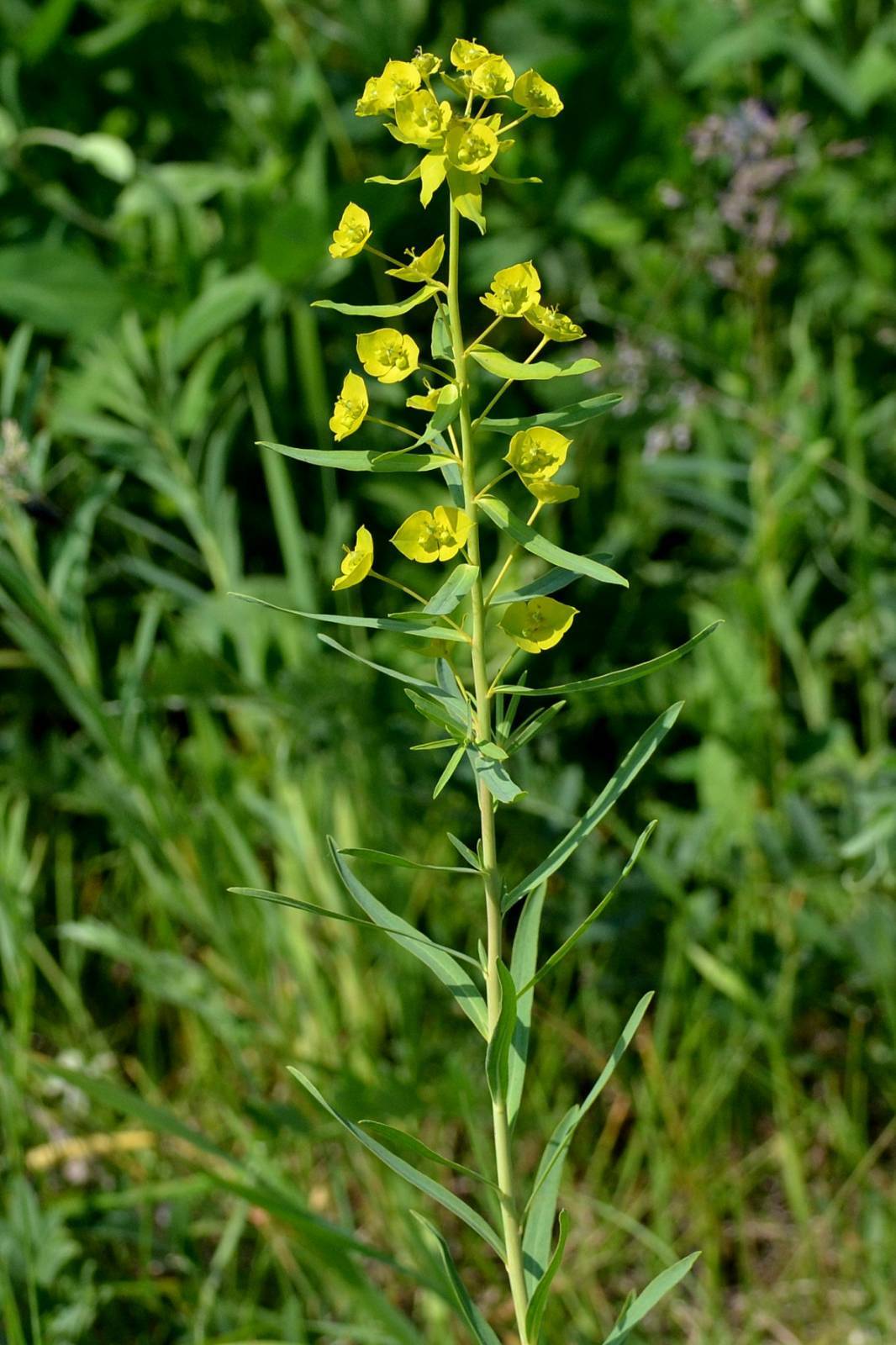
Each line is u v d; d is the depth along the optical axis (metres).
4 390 1.42
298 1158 1.44
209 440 1.88
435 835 1.60
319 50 2.05
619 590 1.80
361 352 0.94
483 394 1.90
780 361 1.92
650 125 1.98
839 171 1.99
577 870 1.45
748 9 1.69
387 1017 1.60
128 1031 1.67
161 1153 1.43
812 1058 1.43
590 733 1.77
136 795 1.48
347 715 1.49
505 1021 0.95
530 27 2.01
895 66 1.94
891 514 1.70
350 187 1.82
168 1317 1.29
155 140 2.09
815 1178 1.46
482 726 0.95
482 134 0.92
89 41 2.04
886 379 1.95
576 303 2.01
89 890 1.78
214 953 1.52
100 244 2.04
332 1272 1.17
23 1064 1.38
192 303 1.92
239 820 1.62
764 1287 1.36
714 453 1.74
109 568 1.75
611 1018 1.53
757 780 1.54
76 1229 1.32
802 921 1.43
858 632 1.66
